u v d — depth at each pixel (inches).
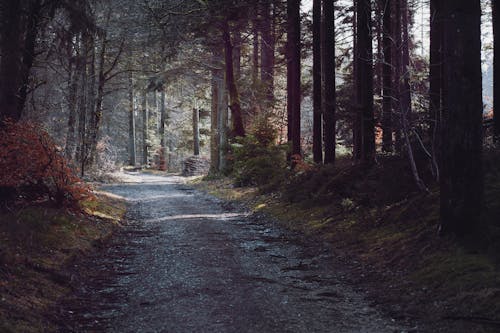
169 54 1163.3
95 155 1443.2
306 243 503.8
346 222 532.4
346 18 1034.7
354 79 983.0
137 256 446.6
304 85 1212.5
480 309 257.3
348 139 1182.9
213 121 1556.3
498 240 334.0
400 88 592.7
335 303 300.8
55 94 1104.8
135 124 2778.1
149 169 2357.3
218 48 1315.2
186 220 672.4
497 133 512.4
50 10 591.8
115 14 1293.1
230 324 259.4
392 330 252.7
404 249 388.5
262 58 1316.4
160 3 978.7
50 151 522.6
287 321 265.1
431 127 550.6
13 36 509.4
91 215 600.1
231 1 847.1
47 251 390.0
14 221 425.1
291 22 914.1
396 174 548.4
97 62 1572.3
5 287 279.7
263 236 549.6
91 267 398.6
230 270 382.0
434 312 271.6
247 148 1044.5
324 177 709.3
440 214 373.7
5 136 477.1
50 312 275.1
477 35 349.4
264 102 1267.2
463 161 354.9
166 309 287.0
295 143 913.5
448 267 321.1
